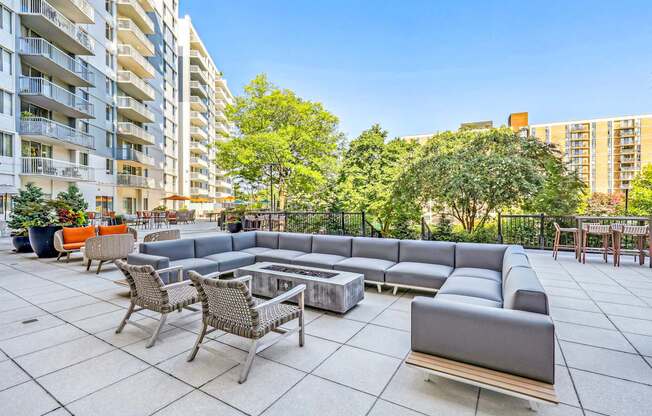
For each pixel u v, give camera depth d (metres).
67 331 3.06
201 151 35.91
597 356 2.48
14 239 7.94
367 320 3.34
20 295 4.29
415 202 10.24
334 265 4.63
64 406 1.90
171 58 30.45
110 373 2.28
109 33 20.55
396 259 4.77
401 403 1.91
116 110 21.05
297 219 10.12
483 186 8.11
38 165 14.81
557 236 6.82
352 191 13.17
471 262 4.27
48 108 15.78
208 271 4.55
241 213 14.72
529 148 8.82
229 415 1.81
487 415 1.79
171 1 30.42
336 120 15.90
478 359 1.92
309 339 2.87
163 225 19.56
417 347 2.11
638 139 52.03
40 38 14.34
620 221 7.66
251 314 2.23
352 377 2.22
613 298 3.98
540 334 1.76
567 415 1.78
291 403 1.92
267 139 13.08
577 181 9.15
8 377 2.22
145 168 25.55
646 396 1.95
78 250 6.63
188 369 2.34
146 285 2.83
